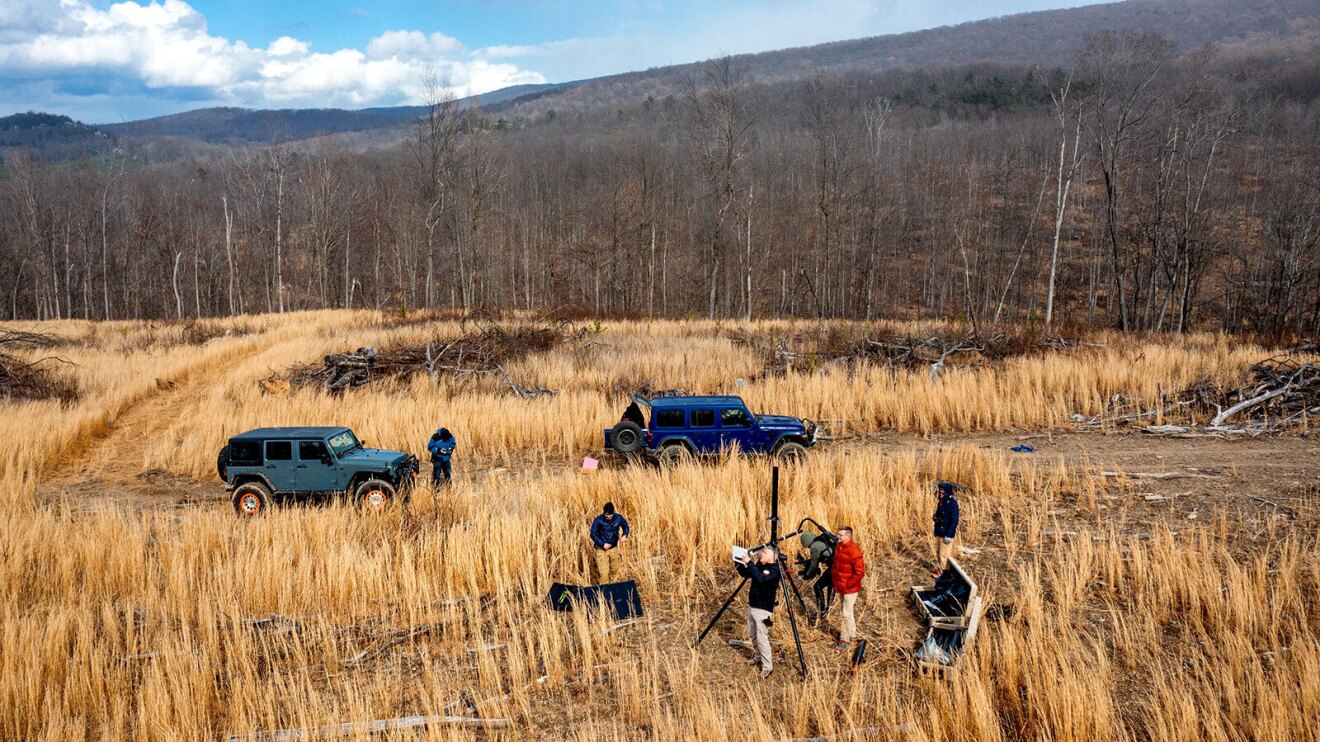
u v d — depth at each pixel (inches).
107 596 374.6
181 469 662.5
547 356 1058.1
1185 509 460.1
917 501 471.2
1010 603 351.9
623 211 2824.8
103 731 272.7
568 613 366.0
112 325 1845.5
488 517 457.7
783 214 3137.3
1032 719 261.9
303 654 330.6
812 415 773.3
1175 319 2128.4
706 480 514.0
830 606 366.0
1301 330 1550.2
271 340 1454.2
